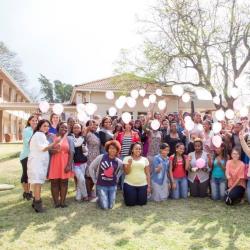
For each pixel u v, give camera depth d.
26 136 6.34
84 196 6.45
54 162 5.93
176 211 5.88
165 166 6.75
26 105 26.31
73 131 6.49
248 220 5.37
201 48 21.09
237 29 21.34
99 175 6.05
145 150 7.70
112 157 6.12
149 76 21.97
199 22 21.22
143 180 6.25
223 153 6.74
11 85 30.91
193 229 4.93
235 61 21.45
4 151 17.00
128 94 23.47
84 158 6.50
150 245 4.29
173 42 21.64
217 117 7.52
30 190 6.76
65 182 6.04
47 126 5.70
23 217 5.43
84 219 5.35
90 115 7.80
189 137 7.68
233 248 4.23
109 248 4.19
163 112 9.27
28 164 5.67
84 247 4.23
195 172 6.90
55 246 4.26
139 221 5.29
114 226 5.03
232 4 21.27
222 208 6.09
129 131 7.41
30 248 4.20
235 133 7.11
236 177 6.37
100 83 28.52
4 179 8.73
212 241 4.46
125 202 6.23
